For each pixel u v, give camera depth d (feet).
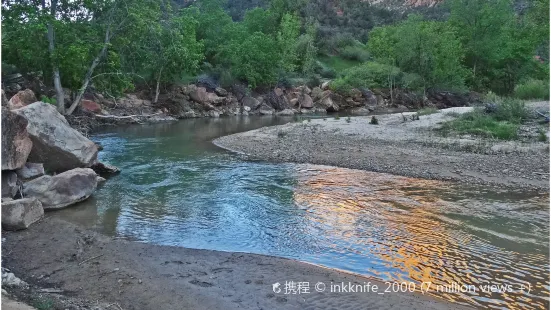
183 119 113.80
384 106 157.48
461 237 28.14
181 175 46.39
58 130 39.22
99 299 19.19
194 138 75.31
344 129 78.48
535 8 189.78
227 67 151.53
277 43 163.53
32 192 32.63
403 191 39.96
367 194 38.91
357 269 23.36
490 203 36.04
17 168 32.24
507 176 44.83
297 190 40.34
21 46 76.89
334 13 268.00
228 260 24.14
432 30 171.94
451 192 39.55
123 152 60.29
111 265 23.04
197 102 127.13
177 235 28.43
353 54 207.62
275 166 51.67
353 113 141.49
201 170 49.08
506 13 183.73
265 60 145.79
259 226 30.30
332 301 19.35
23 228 27.96
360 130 76.69
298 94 148.97
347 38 218.59
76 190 35.14
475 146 58.54
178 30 109.19
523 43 178.19
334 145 63.52
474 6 182.80
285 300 19.38
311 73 170.91
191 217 32.22
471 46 183.73
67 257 23.97
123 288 20.31
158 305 18.72
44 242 25.96
